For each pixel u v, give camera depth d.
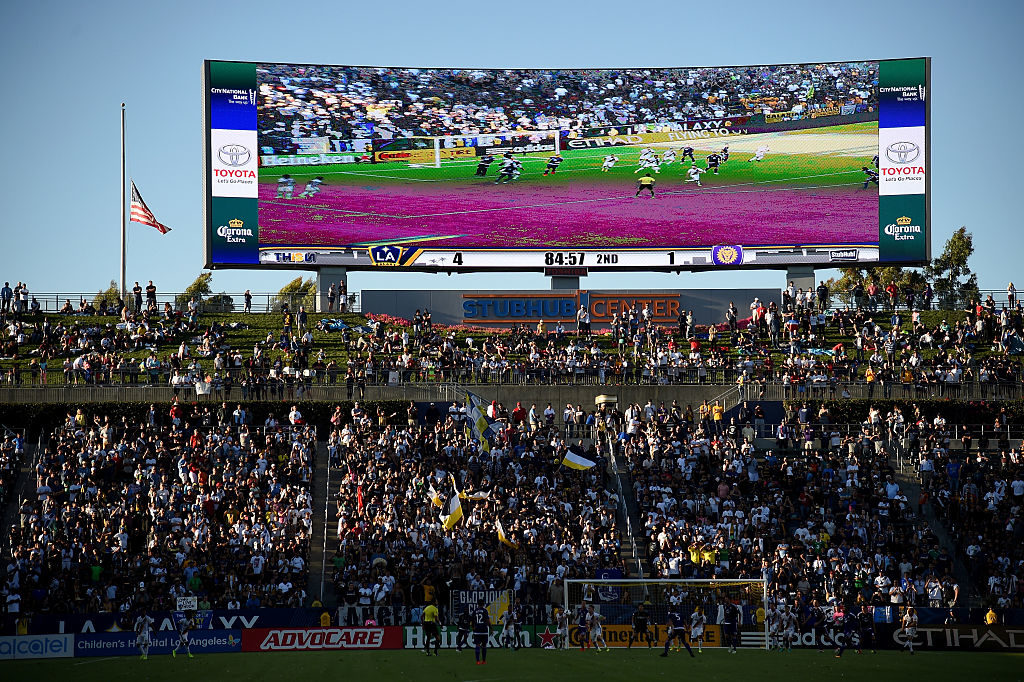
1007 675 33.72
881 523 46.78
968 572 45.09
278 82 61.31
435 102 62.66
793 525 46.75
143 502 46.22
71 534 43.88
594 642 40.47
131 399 53.53
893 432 52.50
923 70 62.16
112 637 38.94
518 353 61.03
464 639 39.66
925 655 38.44
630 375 56.88
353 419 52.53
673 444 50.09
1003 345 60.16
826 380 55.34
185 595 40.72
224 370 55.28
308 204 61.28
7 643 38.34
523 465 49.12
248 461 48.62
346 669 34.81
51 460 48.25
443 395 55.22
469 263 62.34
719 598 40.72
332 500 48.09
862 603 40.56
